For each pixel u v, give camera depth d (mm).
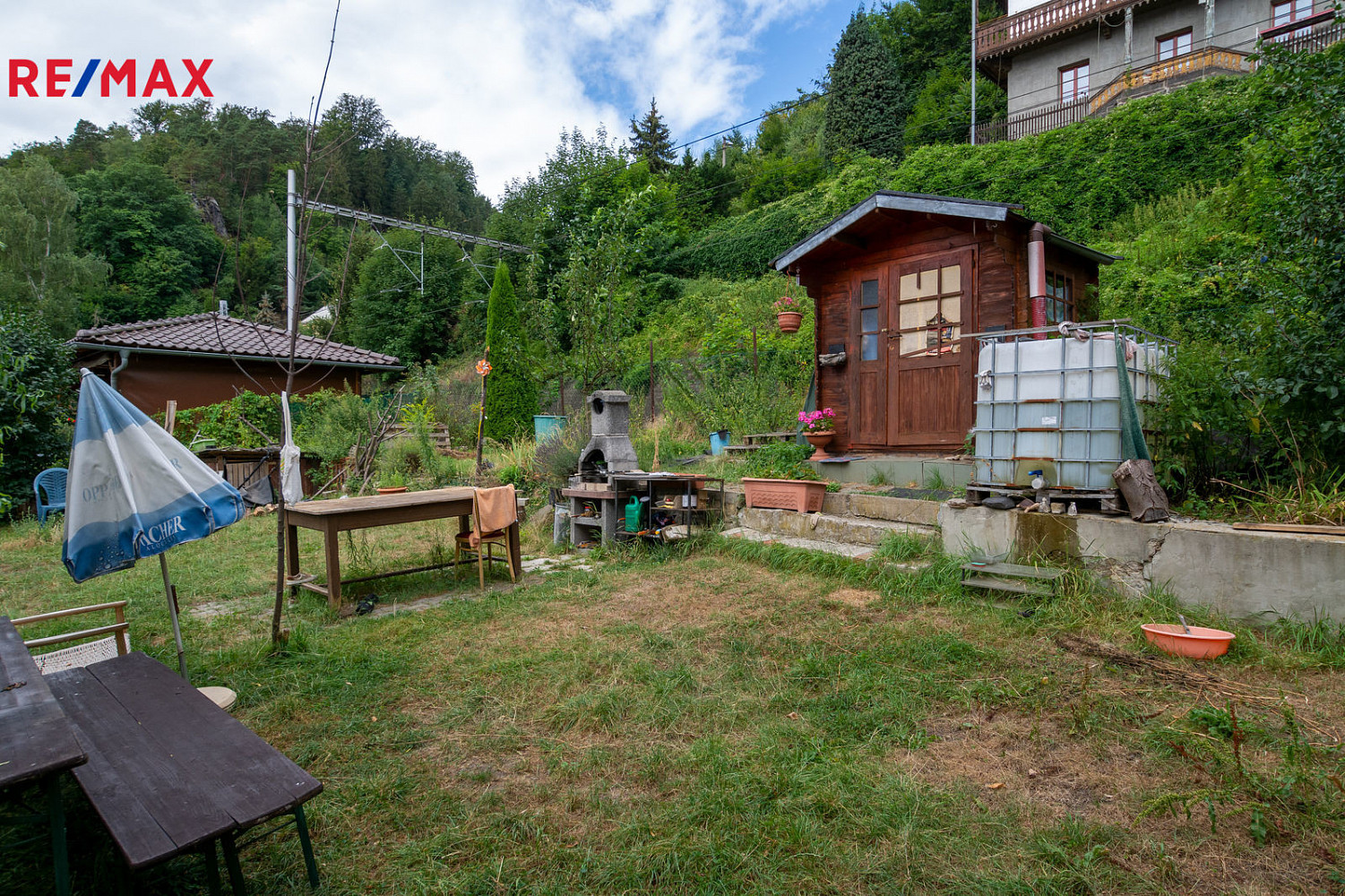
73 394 12586
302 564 7289
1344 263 4676
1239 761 2672
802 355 13094
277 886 2307
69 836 2623
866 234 7777
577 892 2236
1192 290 9219
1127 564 4684
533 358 17875
